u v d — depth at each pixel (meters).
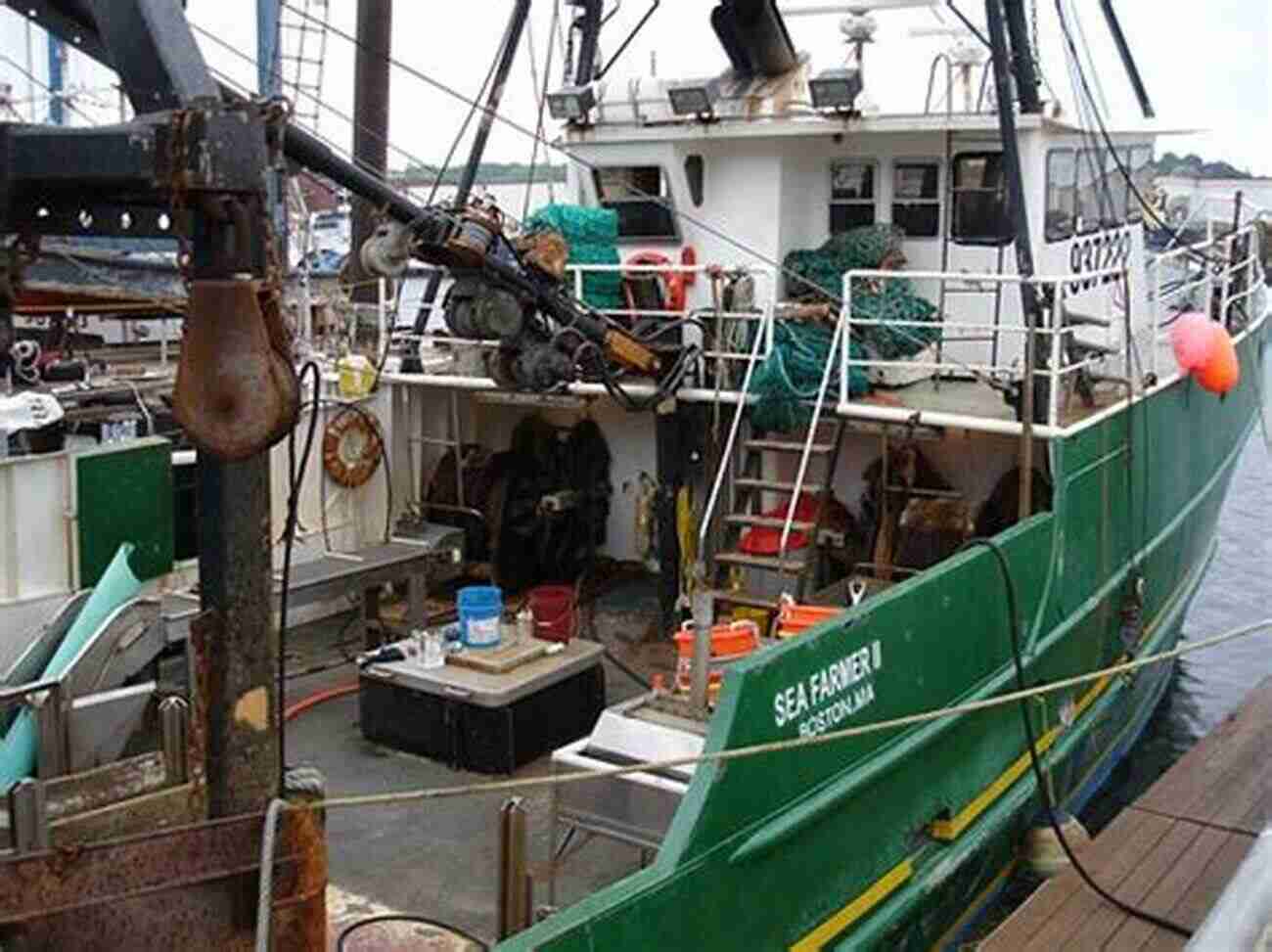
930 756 6.14
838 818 5.45
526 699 6.84
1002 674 6.73
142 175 3.35
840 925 5.50
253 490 3.48
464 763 6.83
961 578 6.30
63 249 5.04
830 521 8.30
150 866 3.52
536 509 9.38
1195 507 10.42
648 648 8.31
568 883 5.86
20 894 3.43
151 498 7.71
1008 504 8.12
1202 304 11.91
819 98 8.38
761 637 7.07
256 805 3.63
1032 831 7.22
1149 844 7.19
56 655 6.35
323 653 8.45
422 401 9.41
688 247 9.30
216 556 3.49
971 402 8.00
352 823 6.30
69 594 7.34
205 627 3.52
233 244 3.32
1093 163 9.76
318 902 3.66
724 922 4.80
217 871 3.56
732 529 8.14
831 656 5.34
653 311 8.50
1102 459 7.85
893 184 9.05
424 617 8.37
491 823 6.32
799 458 8.64
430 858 6.00
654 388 8.25
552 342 7.28
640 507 9.62
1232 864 6.94
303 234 11.38
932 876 6.09
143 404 9.04
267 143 3.77
